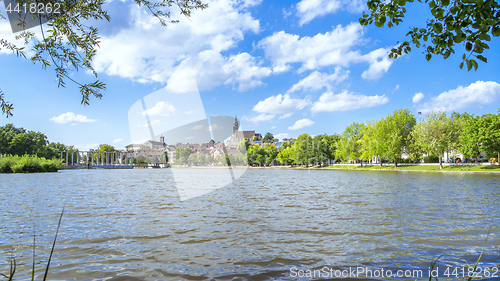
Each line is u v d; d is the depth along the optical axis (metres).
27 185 29.58
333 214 12.56
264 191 23.02
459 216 12.05
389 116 75.75
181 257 6.98
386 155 72.75
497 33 3.08
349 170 82.12
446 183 30.23
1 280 3.33
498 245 7.91
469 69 3.29
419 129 64.38
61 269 6.20
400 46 3.98
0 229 9.78
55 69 2.56
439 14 3.38
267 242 8.27
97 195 19.94
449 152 62.19
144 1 2.81
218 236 8.87
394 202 16.36
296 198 18.34
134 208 14.11
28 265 6.42
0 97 2.38
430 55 3.80
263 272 6.05
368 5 3.86
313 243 8.14
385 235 9.01
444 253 7.28
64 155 126.81
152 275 5.88
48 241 8.34
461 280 5.64
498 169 50.47
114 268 6.24
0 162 61.31
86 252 7.35
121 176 51.59
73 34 2.59
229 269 6.21
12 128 99.12
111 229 9.75
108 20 2.69
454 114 77.81
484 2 2.96
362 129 82.06
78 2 2.50
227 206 14.77
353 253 7.29
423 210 13.56
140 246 7.86
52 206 14.91
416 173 57.16
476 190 22.80
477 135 53.53
